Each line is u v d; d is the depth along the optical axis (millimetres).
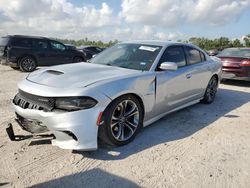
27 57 12273
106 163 3357
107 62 4730
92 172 3146
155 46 4828
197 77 5508
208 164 3445
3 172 3064
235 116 5535
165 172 3213
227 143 4121
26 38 12406
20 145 3723
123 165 3328
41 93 3340
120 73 3961
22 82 3807
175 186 2947
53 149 3648
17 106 3633
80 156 3496
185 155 3666
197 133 4480
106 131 3541
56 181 2943
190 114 5520
